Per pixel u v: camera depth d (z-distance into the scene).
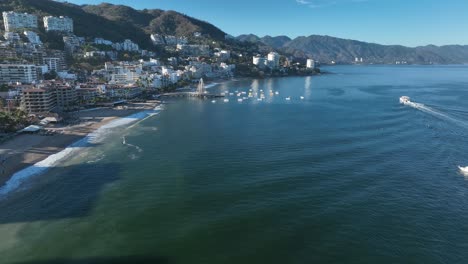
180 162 96.44
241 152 104.50
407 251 54.09
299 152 103.00
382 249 54.72
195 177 84.75
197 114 180.00
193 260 53.31
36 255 54.53
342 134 125.56
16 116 139.25
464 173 85.19
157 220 64.56
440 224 61.66
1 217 66.38
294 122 151.50
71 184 82.12
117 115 175.00
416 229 60.03
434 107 180.38
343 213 65.56
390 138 118.56
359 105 198.38
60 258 53.84
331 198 71.75
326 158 96.88
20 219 65.56
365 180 80.81
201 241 57.88
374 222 62.34
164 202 71.62
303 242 57.00
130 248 56.25
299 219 63.78
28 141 119.56
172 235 59.66
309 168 88.94
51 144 116.44
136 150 109.44
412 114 163.12
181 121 159.62
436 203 69.44
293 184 79.00
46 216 66.62
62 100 185.12
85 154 105.62
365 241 56.81
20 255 54.53
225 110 192.75
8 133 126.50
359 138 119.06
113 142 119.69
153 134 131.75
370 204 68.94
